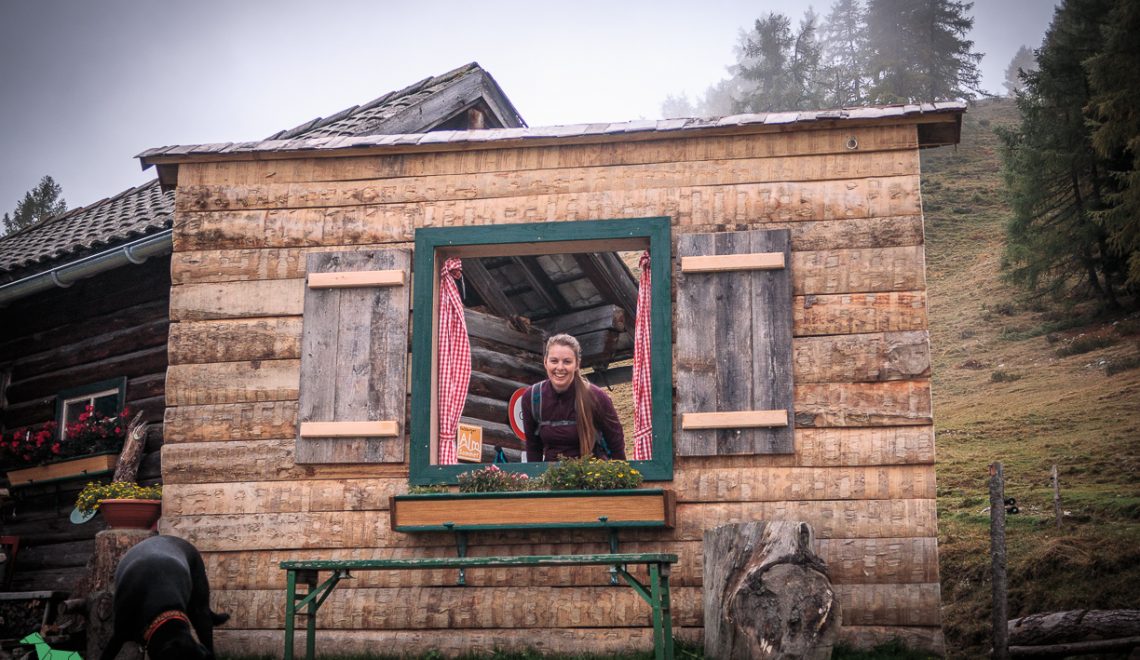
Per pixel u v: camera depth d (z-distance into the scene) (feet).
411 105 34.30
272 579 26.48
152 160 28.89
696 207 26.63
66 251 35.45
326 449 26.73
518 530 25.53
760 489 25.00
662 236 26.43
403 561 21.38
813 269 25.86
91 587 26.63
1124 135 112.27
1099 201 132.98
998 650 25.22
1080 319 123.95
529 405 28.58
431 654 24.80
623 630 24.82
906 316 25.31
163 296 35.94
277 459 27.02
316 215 28.22
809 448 25.04
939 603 23.98
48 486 35.99
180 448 27.48
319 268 27.68
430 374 26.73
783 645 20.10
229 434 27.37
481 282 37.50
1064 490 59.98
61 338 38.45
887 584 24.22
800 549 20.83
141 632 20.45
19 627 29.19
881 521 24.53
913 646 23.75
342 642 25.72
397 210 27.89
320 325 27.45
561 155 27.50
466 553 25.73
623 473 25.00
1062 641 28.37
